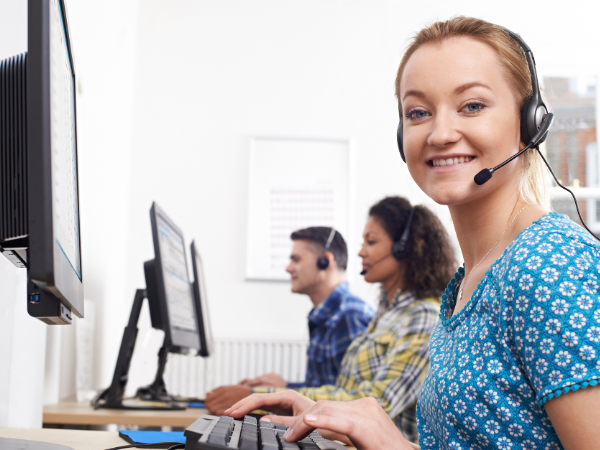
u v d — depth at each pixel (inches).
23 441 26.6
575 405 19.7
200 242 133.2
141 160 134.5
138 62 137.7
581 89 145.4
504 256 24.7
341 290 95.0
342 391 56.7
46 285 21.4
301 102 139.7
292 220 135.1
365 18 143.1
